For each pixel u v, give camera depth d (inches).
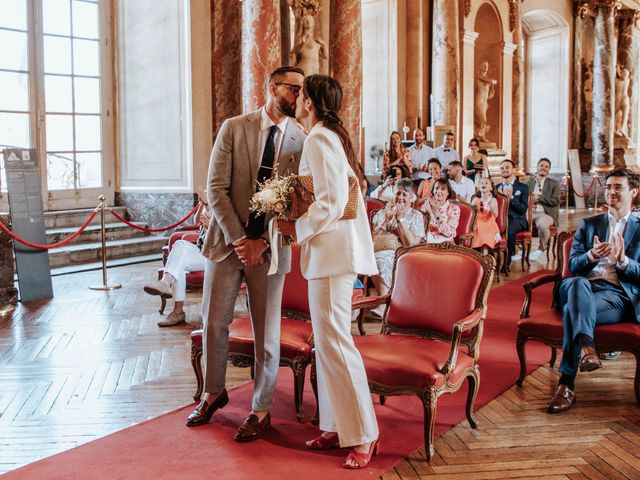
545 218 422.0
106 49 429.4
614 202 173.5
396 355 136.7
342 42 389.1
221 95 408.8
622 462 128.7
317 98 124.0
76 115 417.1
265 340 141.8
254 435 138.4
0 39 380.5
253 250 137.3
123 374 183.8
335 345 124.1
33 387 172.7
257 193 128.4
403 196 238.4
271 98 139.2
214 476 122.0
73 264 364.8
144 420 150.1
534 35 812.0
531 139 827.4
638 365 160.2
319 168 120.0
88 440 138.9
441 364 133.7
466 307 145.9
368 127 531.8
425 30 534.9
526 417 153.0
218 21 404.2
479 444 137.4
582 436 141.7
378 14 520.4
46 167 402.3
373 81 527.2
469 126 577.0
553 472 124.4
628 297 167.6
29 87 394.3
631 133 917.2
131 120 431.8
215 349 145.3
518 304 279.4
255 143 139.9
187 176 418.6
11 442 138.1
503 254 353.7
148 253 404.2
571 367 159.6
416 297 152.4
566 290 169.9
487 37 631.2
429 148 462.9
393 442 137.9
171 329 234.8
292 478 121.3
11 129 387.2
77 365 191.9
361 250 125.4
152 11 418.0
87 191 423.2
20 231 283.0
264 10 339.6
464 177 377.1
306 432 143.4
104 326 238.1
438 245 156.6
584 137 823.1
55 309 264.8
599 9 805.9
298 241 124.0
